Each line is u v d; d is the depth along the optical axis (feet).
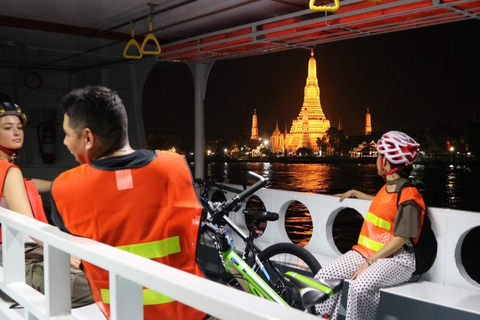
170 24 21.15
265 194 15.31
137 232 4.89
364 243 10.44
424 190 202.90
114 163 4.89
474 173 318.24
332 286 5.72
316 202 13.79
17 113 8.71
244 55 21.62
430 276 11.06
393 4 13.89
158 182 4.96
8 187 7.70
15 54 30.55
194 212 5.14
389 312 10.23
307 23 16.22
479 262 52.80
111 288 4.33
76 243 4.75
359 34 16.98
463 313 9.12
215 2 18.85
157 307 4.85
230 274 9.53
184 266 5.15
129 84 30.04
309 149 549.13
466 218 10.52
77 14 21.67
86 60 32.09
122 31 24.70
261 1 18.26
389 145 9.83
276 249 11.45
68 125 5.00
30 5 20.25
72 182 4.87
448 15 14.20
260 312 3.04
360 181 254.68
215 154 605.73
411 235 9.42
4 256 6.75
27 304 6.07
